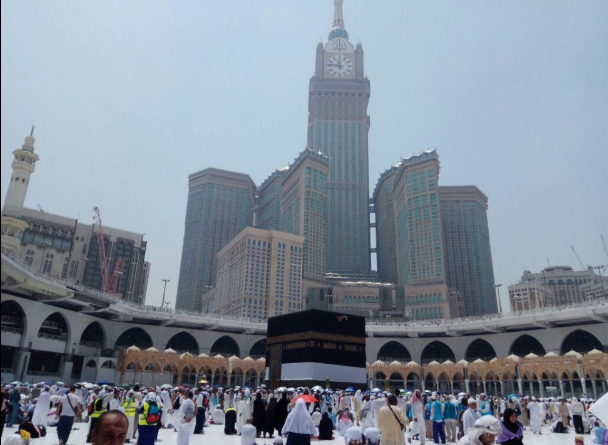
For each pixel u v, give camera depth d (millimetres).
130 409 22844
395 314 197500
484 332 105875
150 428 17328
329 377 59062
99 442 5402
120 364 83125
